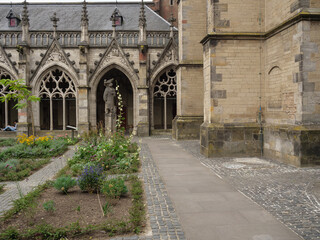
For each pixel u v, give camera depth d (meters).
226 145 12.18
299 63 9.66
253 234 4.50
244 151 12.28
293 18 9.74
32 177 9.26
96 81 24.44
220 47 12.16
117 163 10.07
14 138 21.70
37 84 24.28
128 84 31.09
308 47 9.55
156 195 6.64
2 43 25.58
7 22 29.12
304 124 9.62
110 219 5.04
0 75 24.64
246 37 12.18
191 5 19.66
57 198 6.33
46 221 4.98
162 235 4.50
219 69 12.17
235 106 12.27
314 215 5.23
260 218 5.14
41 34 25.05
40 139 16.53
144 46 23.95
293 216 5.20
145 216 5.29
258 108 12.34
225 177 8.40
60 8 30.50
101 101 30.61
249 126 12.22
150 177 8.52
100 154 10.20
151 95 25.00
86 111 23.72
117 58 24.58
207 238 4.38
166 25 28.11
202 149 13.12
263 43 12.27
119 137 12.02
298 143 9.59
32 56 24.69
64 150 14.93
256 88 12.32
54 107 31.83
